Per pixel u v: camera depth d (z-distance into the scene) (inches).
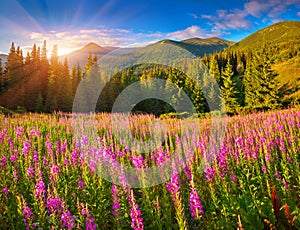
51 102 1792.6
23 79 2064.5
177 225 161.0
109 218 185.5
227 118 618.5
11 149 279.7
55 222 151.3
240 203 178.1
